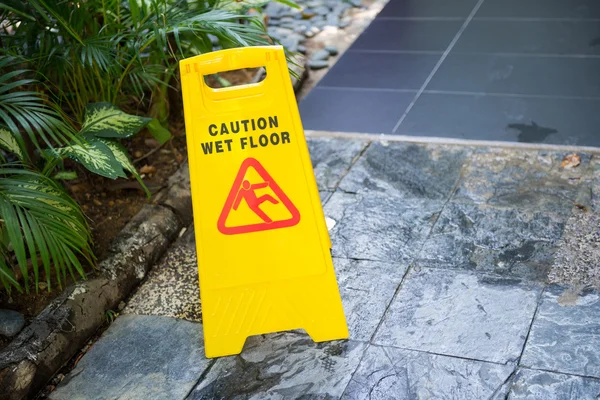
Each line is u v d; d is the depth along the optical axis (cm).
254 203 272
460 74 470
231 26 316
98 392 279
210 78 473
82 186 381
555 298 290
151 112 405
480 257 319
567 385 253
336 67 504
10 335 292
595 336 270
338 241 341
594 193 346
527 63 471
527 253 317
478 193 360
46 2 335
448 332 282
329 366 276
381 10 579
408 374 267
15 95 290
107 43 329
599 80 440
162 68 364
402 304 299
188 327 306
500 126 411
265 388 271
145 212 359
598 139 387
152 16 349
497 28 521
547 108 421
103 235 348
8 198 271
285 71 264
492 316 286
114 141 325
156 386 279
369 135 421
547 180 361
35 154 370
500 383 258
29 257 329
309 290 281
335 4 595
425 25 543
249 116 267
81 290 309
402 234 340
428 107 440
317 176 390
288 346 289
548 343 270
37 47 353
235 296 281
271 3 605
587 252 311
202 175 270
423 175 380
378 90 467
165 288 329
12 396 271
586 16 518
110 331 308
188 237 359
